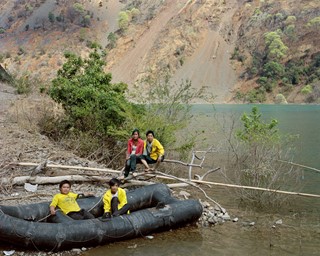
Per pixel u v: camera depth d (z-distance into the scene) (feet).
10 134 40.45
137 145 31.27
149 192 27.55
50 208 23.76
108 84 46.65
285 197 33.47
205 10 606.14
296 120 127.95
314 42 458.09
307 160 50.11
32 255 21.50
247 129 41.50
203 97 47.24
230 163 45.62
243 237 24.67
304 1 539.70
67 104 44.27
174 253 22.15
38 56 591.37
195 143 49.57
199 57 539.29
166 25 597.11
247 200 32.71
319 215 29.30
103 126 41.73
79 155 39.22
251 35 539.70
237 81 473.26
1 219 21.34
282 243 23.84
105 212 23.72
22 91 63.98
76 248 22.40
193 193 34.24
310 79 402.72
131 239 24.00
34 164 31.24
